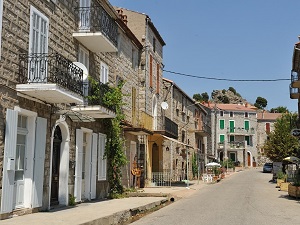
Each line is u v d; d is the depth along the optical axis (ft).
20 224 31.30
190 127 133.90
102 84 54.44
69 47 49.29
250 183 115.03
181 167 118.83
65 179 47.34
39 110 41.27
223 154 254.27
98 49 56.29
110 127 61.72
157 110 95.66
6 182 34.71
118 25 69.15
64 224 31.73
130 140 77.10
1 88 34.45
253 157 263.08
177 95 116.06
